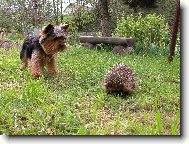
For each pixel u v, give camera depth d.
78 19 6.52
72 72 2.47
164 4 5.99
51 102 1.69
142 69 2.76
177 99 1.81
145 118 1.45
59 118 1.38
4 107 1.50
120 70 1.92
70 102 1.70
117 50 3.88
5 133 1.25
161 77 2.49
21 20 6.56
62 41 2.30
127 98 1.87
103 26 4.75
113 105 1.71
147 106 1.72
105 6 4.75
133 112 1.64
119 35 4.52
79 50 3.74
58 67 2.67
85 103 1.74
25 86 1.92
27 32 6.05
